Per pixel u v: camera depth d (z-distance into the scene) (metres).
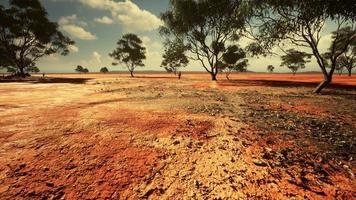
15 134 6.81
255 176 4.44
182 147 5.82
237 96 15.66
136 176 4.49
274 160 5.12
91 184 4.22
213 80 39.75
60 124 7.88
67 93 17.64
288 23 16.14
